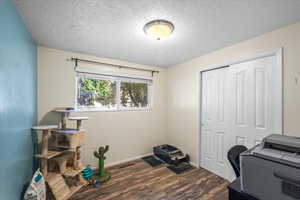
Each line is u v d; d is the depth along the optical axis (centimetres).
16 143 120
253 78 186
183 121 293
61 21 146
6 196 100
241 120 200
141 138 304
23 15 135
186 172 241
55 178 166
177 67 307
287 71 153
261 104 179
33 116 181
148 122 313
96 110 254
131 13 133
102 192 187
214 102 237
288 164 67
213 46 209
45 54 211
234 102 208
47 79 212
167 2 118
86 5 122
